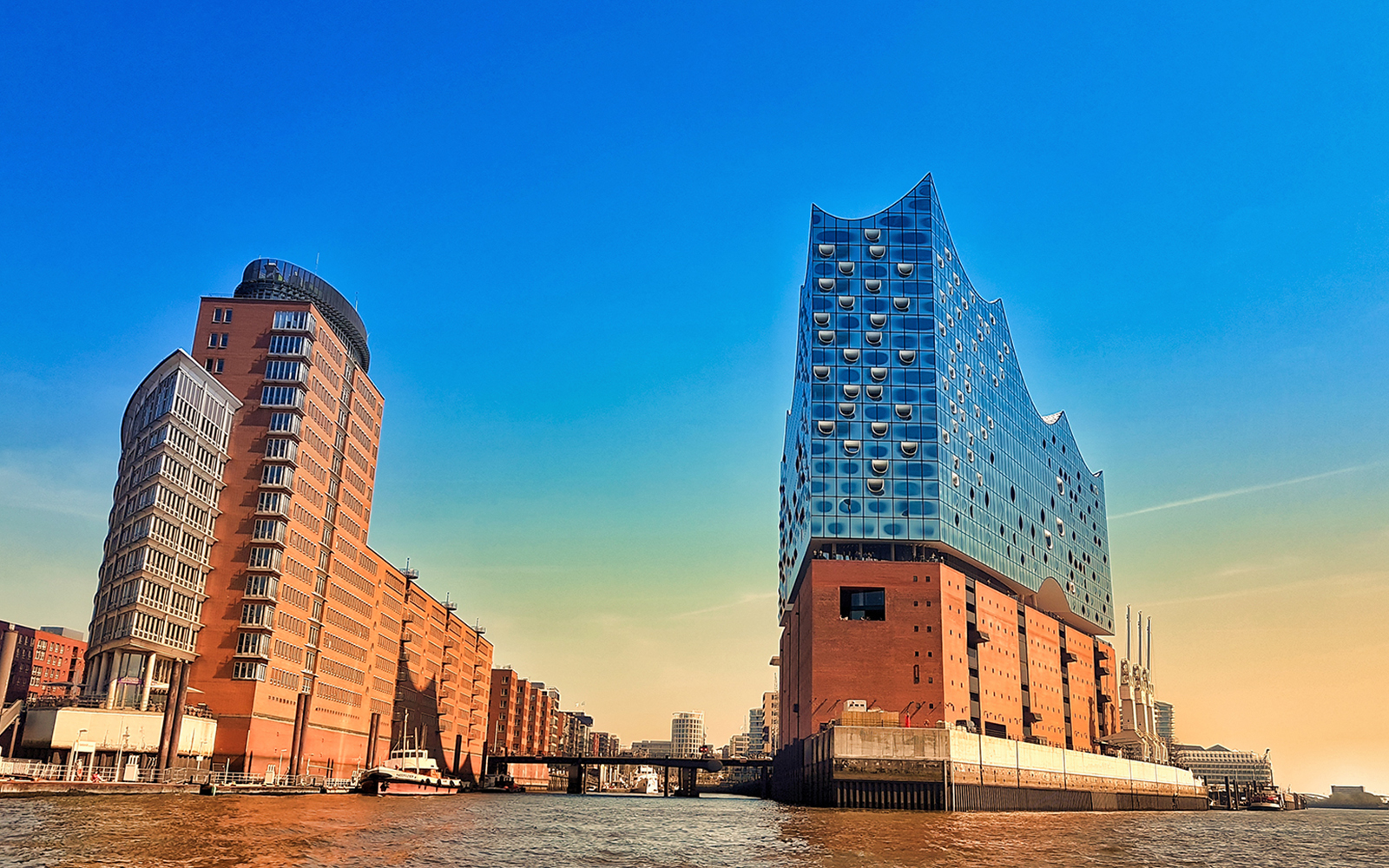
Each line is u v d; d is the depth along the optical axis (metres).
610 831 79.38
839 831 81.94
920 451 147.88
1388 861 76.44
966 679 141.38
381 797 117.88
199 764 105.25
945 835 79.06
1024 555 173.62
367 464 148.38
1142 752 191.12
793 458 175.38
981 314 173.12
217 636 112.62
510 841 65.88
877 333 153.00
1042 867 58.56
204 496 113.44
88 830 56.22
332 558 133.12
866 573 139.00
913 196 161.12
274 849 52.34
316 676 128.00
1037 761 140.00
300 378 121.31
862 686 134.88
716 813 112.62
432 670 187.12
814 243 157.62
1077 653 192.38
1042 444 193.00
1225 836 101.38
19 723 94.69
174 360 108.00
